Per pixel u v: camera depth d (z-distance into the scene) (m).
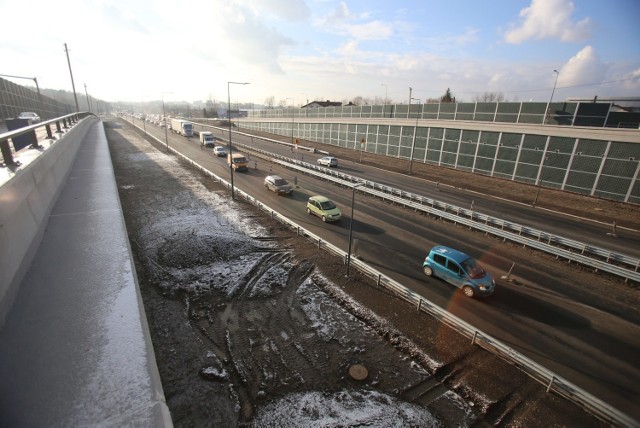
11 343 6.50
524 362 10.75
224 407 9.43
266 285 15.60
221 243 18.94
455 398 10.00
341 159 53.62
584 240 21.98
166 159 48.41
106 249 10.61
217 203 27.80
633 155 28.98
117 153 52.12
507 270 17.56
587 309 14.32
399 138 53.69
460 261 15.52
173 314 13.39
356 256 18.50
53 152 16.58
